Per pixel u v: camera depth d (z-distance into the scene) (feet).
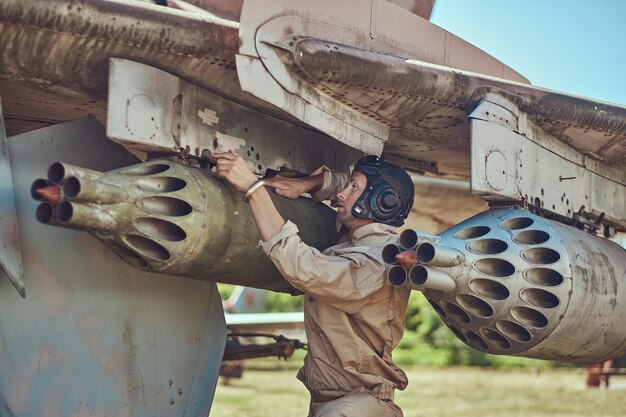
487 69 15.62
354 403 11.07
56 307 10.61
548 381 53.78
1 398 10.07
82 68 10.82
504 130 13.25
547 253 12.55
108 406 10.91
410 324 64.18
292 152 13.19
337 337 11.34
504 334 12.27
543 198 14.10
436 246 10.91
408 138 14.71
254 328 30.73
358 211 12.00
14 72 10.81
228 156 10.85
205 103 11.64
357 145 13.02
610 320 13.39
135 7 10.48
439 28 14.39
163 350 11.68
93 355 10.87
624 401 43.68
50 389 10.44
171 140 11.10
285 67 11.27
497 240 12.36
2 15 9.77
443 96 13.08
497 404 41.73
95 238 11.03
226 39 11.10
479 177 12.80
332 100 12.36
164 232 10.28
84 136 11.12
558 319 12.28
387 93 12.58
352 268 11.15
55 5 9.96
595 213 15.62
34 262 10.49
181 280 12.02
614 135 15.03
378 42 13.00
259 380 50.52
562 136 14.69
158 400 11.53
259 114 12.57
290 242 10.68
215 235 10.64
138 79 10.79
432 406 40.52
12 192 10.19
